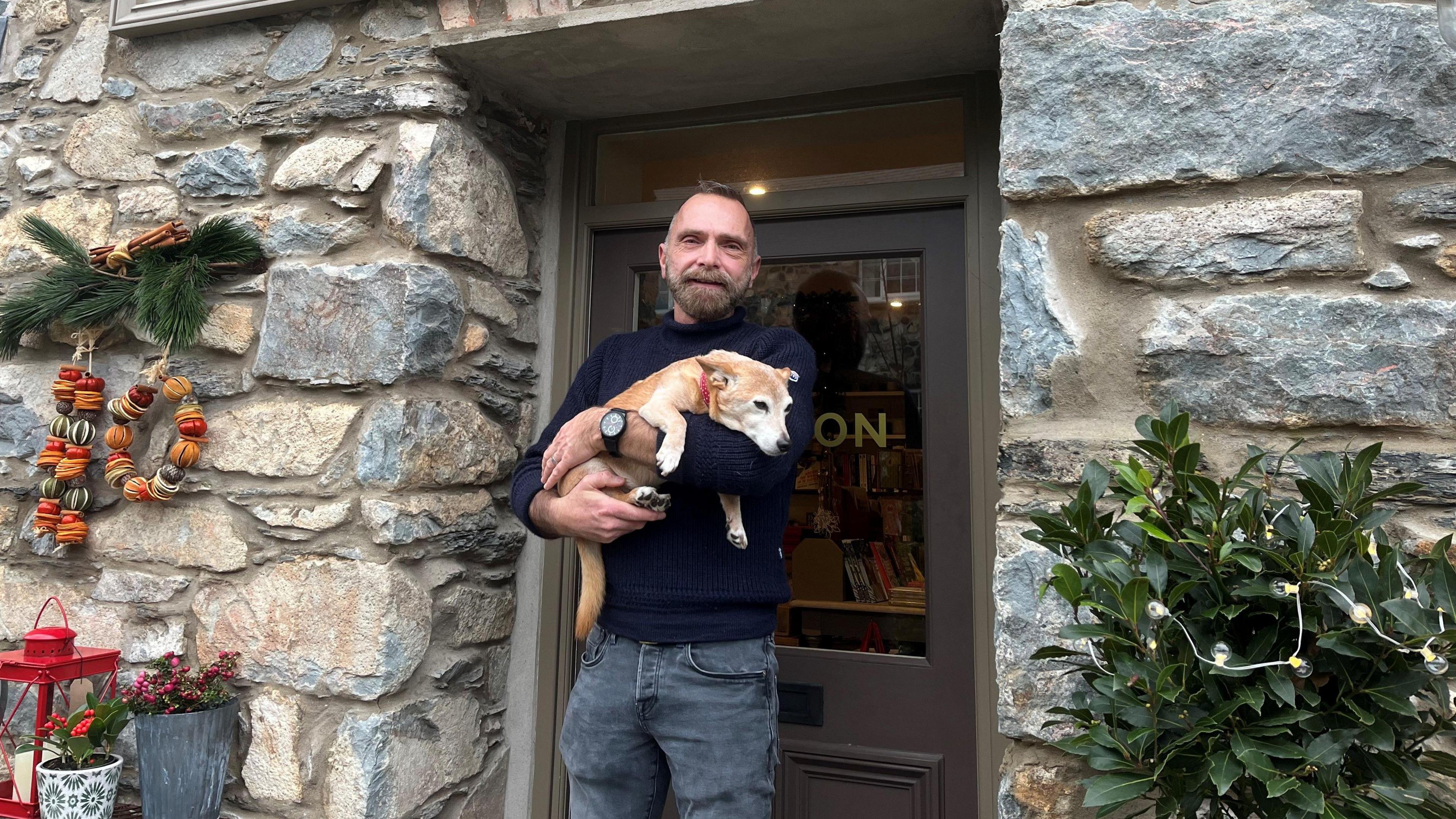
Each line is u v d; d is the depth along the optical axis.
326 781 1.97
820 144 2.54
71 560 2.29
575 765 1.76
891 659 2.29
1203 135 1.61
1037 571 1.57
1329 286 1.54
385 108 2.21
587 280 2.67
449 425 2.19
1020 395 1.67
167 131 2.42
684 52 2.25
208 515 2.16
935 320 2.37
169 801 1.87
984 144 2.33
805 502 2.45
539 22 2.14
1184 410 1.57
